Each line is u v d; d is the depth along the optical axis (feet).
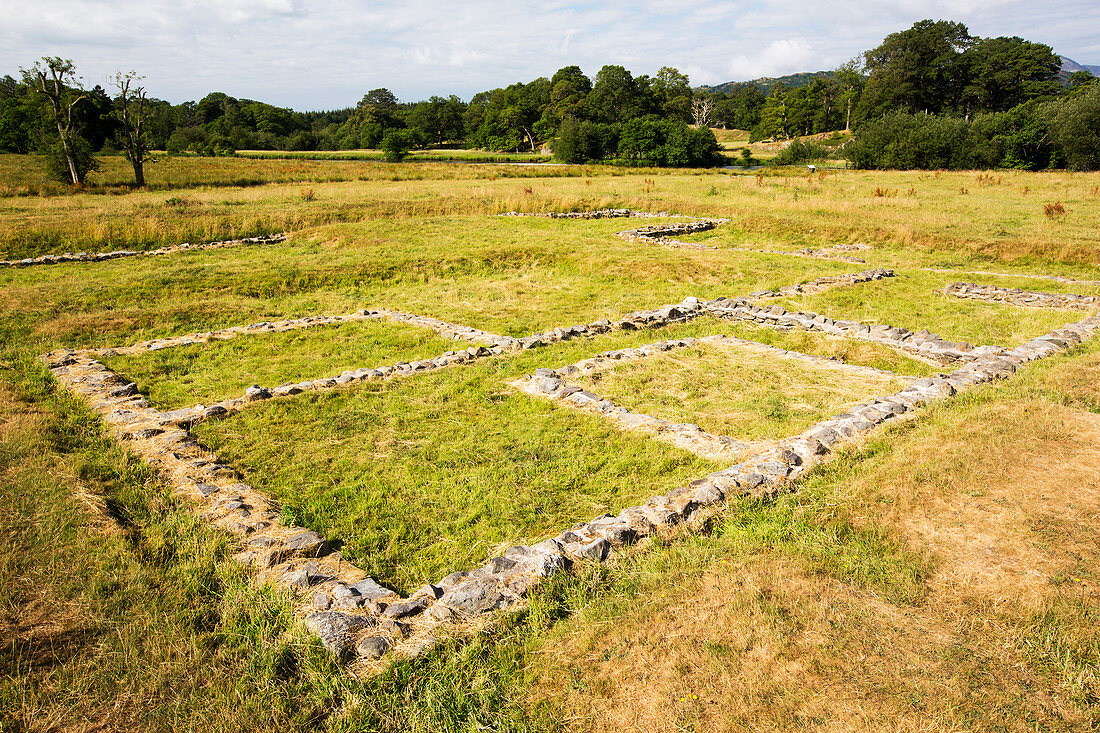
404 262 57.88
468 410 25.81
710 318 40.86
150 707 10.90
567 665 11.75
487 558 16.40
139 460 20.94
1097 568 13.26
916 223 73.51
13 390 27.14
